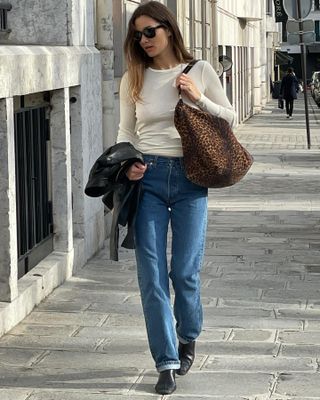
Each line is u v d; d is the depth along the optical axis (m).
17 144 7.65
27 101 7.95
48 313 7.36
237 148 5.48
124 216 5.43
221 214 12.73
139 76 5.46
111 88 11.00
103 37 10.98
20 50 7.29
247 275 8.75
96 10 10.93
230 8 33.75
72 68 8.74
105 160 5.29
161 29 5.39
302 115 43.25
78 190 9.17
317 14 87.19
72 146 9.12
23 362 6.14
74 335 6.76
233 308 7.51
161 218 5.47
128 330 6.89
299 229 11.44
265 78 54.19
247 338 6.66
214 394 5.50
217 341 6.58
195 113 5.38
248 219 12.26
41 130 8.38
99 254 9.71
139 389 5.60
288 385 5.66
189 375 5.84
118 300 7.78
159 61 5.49
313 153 22.56
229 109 5.54
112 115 11.06
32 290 7.42
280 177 17.17
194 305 5.64
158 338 5.47
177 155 5.46
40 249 8.27
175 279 5.58
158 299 5.45
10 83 6.88
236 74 36.78
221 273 8.83
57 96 8.57
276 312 7.40
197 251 5.55
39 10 8.93
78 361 6.16
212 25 26.23
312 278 8.63
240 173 5.50
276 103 56.25
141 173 5.36
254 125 35.75
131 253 9.75
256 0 39.59
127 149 5.32
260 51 51.41
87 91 9.32
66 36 8.94
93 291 8.09
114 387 5.64
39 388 5.64
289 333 6.80
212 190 15.34
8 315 6.84
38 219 8.27
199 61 5.55
